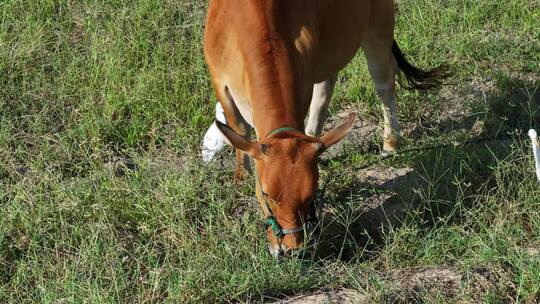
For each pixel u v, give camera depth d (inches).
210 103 298.4
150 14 334.0
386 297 220.8
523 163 259.0
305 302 221.9
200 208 253.0
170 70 309.7
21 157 276.1
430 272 230.1
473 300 220.4
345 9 251.4
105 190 257.6
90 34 325.7
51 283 227.6
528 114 291.4
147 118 293.4
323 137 212.2
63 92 300.4
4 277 235.3
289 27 230.5
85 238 240.8
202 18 335.0
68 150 275.1
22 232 246.5
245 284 224.1
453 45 324.5
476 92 307.1
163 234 245.1
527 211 246.8
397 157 276.1
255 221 243.9
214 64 241.6
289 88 220.4
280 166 207.5
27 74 306.8
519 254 227.1
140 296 224.5
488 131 288.0
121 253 239.1
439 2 345.1
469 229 243.6
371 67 280.4
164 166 272.4
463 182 259.3
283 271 226.7
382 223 243.4
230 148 275.6
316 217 215.2
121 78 304.8
